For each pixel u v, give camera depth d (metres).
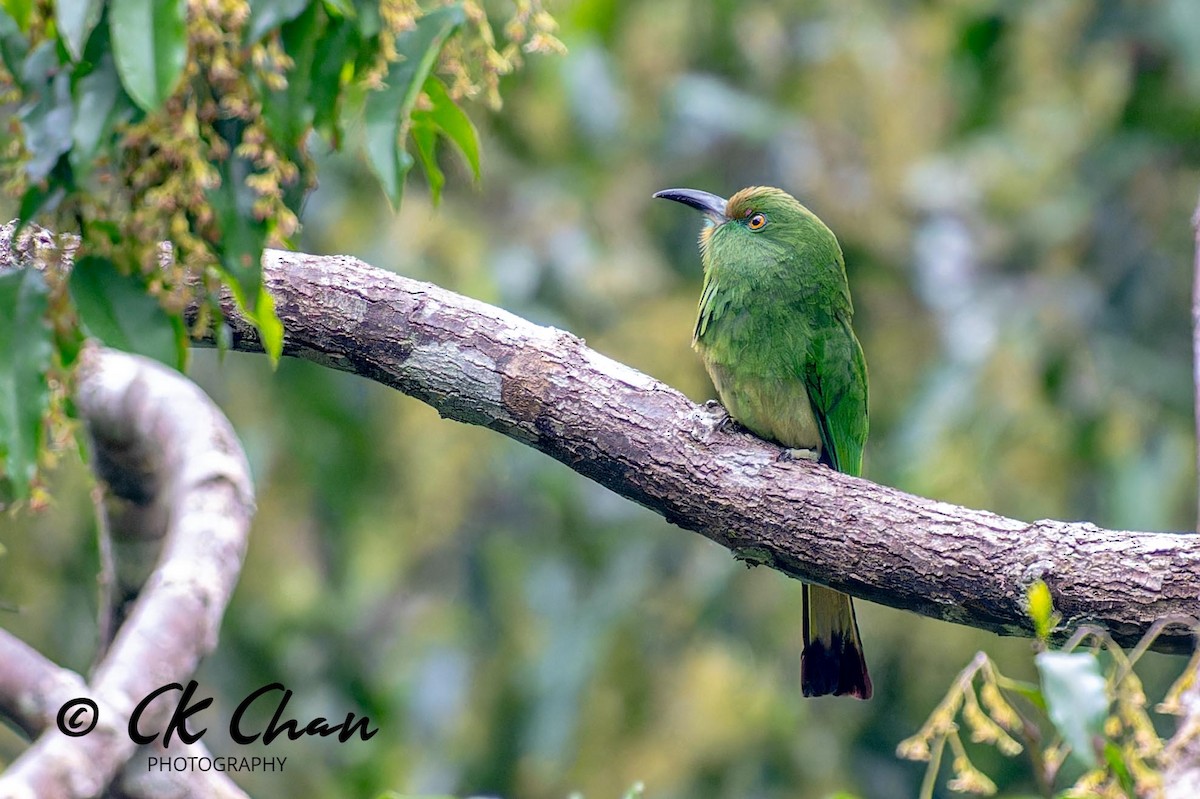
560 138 11.88
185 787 5.94
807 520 6.23
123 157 4.65
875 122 12.88
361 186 11.51
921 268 13.16
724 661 12.23
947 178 13.73
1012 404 12.52
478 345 6.39
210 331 6.36
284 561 11.73
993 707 5.12
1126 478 12.23
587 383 6.41
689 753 11.94
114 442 5.99
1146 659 12.69
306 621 11.73
